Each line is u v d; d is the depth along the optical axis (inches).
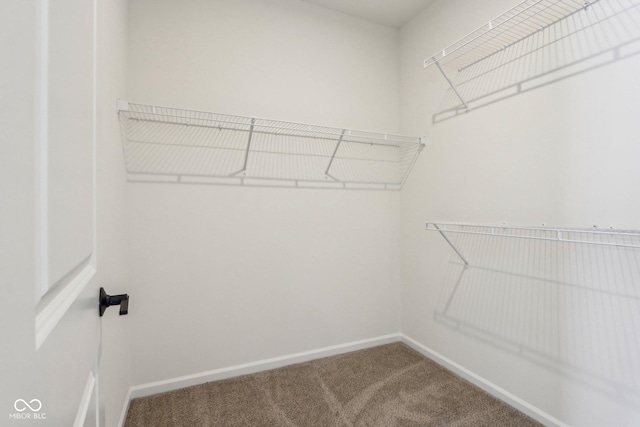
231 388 70.7
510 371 64.9
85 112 20.2
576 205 53.5
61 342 15.0
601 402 50.1
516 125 63.5
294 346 83.7
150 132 68.1
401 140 89.1
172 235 70.1
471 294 74.3
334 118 89.0
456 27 77.4
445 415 61.6
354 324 92.3
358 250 92.7
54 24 13.8
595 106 50.8
